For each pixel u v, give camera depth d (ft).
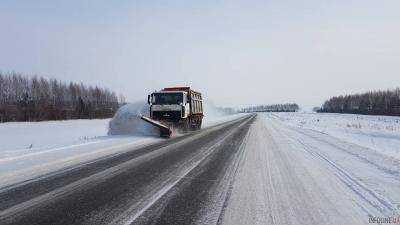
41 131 114.93
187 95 89.71
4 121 182.09
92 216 20.45
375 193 26.71
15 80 270.46
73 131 114.83
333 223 19.81
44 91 286.46
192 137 73.51
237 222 19.77
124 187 27.68
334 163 40.78
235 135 79.71
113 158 42.34
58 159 40.57
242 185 28.94
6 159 39.93
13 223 19.13
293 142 64.90
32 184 28.19
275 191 27.02
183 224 19.31
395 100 378.53
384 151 54.08
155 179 30.81
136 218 20.21
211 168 36.60
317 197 25.39
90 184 28.48
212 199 24.52
